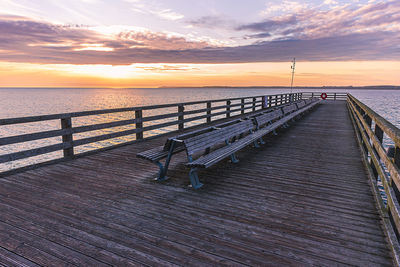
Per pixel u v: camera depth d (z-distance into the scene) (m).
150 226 2.61
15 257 2.10
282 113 9.38
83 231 2.50
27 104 152.62
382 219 2.68
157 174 4.25
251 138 5.53
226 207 3.05
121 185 3.75
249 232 2.51
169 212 2.92
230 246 2.27
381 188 10.02
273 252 2.19
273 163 4.91
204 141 4.05
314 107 18.98
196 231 2.52
